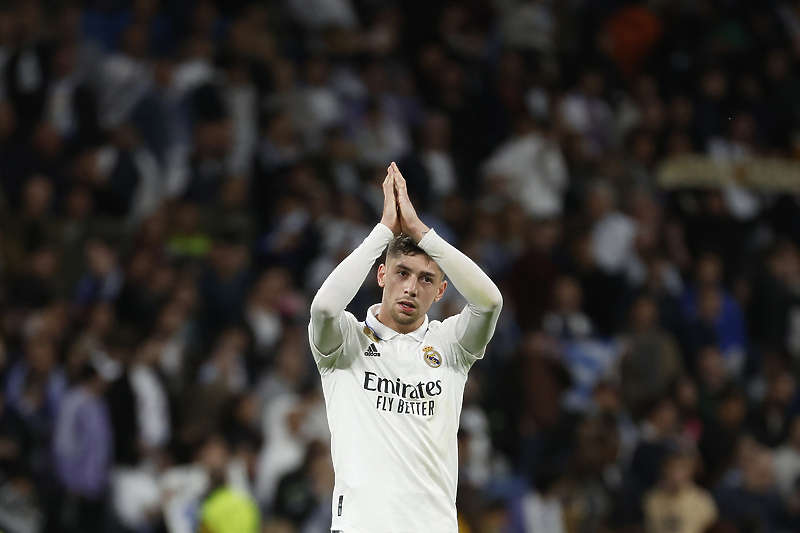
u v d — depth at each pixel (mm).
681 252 62906
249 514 36562
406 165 58781
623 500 44969
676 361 53375
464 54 69312
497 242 57594
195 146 54281
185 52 57344
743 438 48500
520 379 49875
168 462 40031
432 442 21438
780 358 57188
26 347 42844
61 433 40188
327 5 64938
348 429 21344
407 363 21641
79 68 54688
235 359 45031
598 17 75000
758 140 74000
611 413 48375
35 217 49312
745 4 80312
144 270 46750
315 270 51312
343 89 61438
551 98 69125
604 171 64438
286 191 53938
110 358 42031
